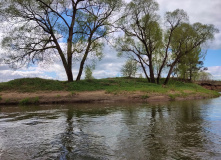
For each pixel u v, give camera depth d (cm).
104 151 398
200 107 1120
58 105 1277
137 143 449
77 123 680
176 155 373
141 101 1525
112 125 646
